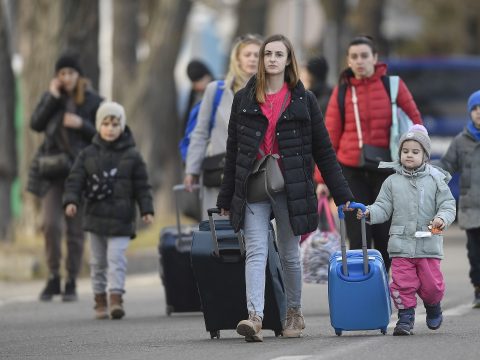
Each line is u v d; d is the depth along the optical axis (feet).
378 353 85.30
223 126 116.78
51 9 184.75
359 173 115.14
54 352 94.22
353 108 115.24
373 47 115.55
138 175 123.44
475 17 434.30
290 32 287.89
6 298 146.72
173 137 252.62
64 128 138.51
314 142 95.81
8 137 186.60
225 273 95.96
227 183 95.61
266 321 96.07
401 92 115.34
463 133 119.85
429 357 82.89
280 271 96.32
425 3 422.41
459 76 268.00
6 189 185.47
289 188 93.45
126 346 95.91
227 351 89.04
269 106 94.38
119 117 123.13
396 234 96.27
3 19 187.01
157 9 244.83
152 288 157.38
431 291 96.27
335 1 316.60
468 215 118.83
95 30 186.60
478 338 93.15
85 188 123.65
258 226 94.22
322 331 101.91
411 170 96.89
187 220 225.97
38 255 170.71
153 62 227.81
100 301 123.34
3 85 186.70
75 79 138.92
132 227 123.24
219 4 332.80
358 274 94.99
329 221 119.03
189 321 116.26
